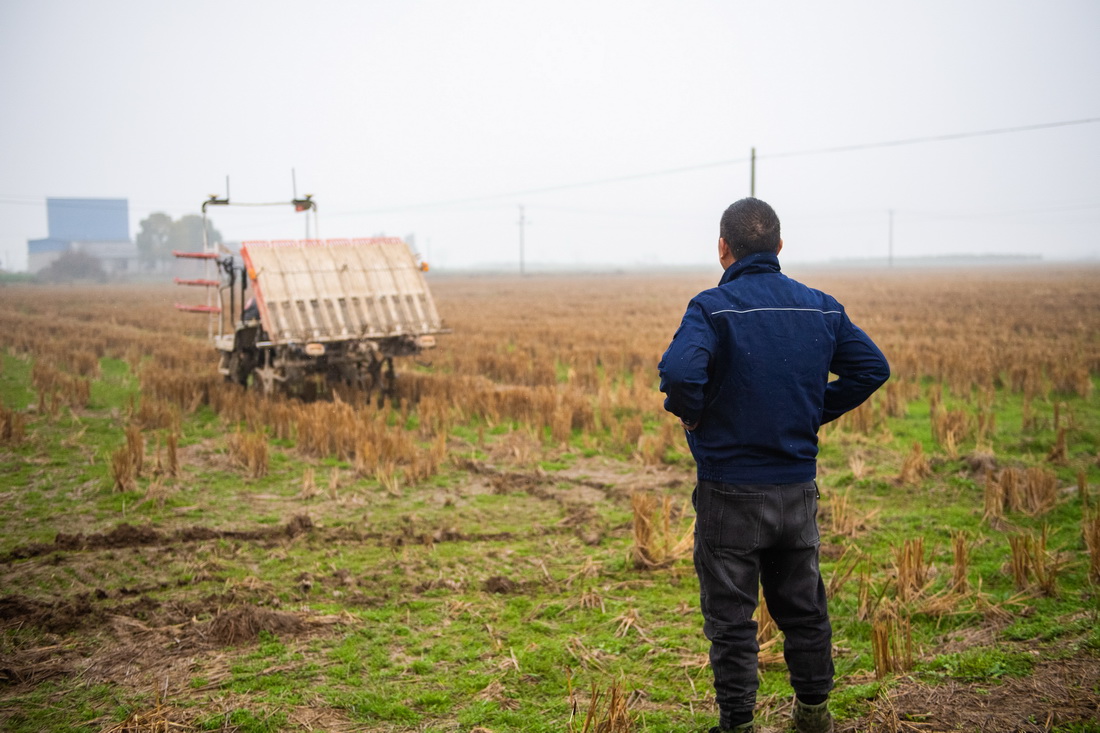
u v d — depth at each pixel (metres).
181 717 3.64
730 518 2.77
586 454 9.68
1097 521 5.21
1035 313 30.02
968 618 4.61
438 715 3.71
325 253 13.24
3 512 7.10
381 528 6.75
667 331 23.98
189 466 8.96
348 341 12.77
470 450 9.97
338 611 4.96
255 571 5.71
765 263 2.91
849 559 5.86
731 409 2.74
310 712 3.71
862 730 3.12
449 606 5.07
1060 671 3.41
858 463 8.41
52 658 4.27
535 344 20.09
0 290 81.50
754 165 22.48
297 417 10.41
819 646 2.87
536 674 4.12
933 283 68.50
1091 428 10.37
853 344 2.88
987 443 9.60
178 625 4.73
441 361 18.31
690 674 4.06
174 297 59.56
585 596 5.12
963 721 3.08
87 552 6.07
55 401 11.72
